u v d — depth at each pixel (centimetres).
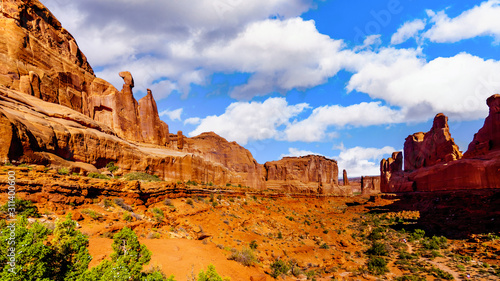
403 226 6719
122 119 5459
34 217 1828
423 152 11094
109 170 3897
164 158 5241
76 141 3388
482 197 6309
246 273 2405
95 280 1164
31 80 3522
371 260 4016
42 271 1055
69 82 4403
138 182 3278
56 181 2255
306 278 3070
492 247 4228
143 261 1452
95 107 5078
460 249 4516
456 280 3284
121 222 2431
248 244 3528
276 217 6178
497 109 7181
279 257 3566
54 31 4566
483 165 6862
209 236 3219
